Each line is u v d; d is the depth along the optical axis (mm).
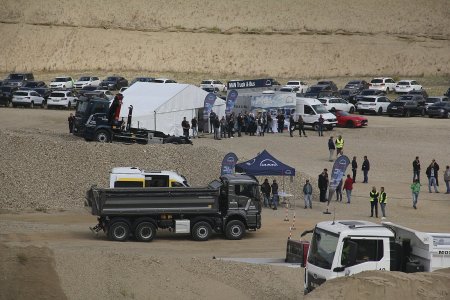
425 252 74562
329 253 74750
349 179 147125
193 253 106438
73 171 142500
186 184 123562
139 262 86250
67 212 132125
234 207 116750
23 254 81062
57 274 80375
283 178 147125
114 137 178250
